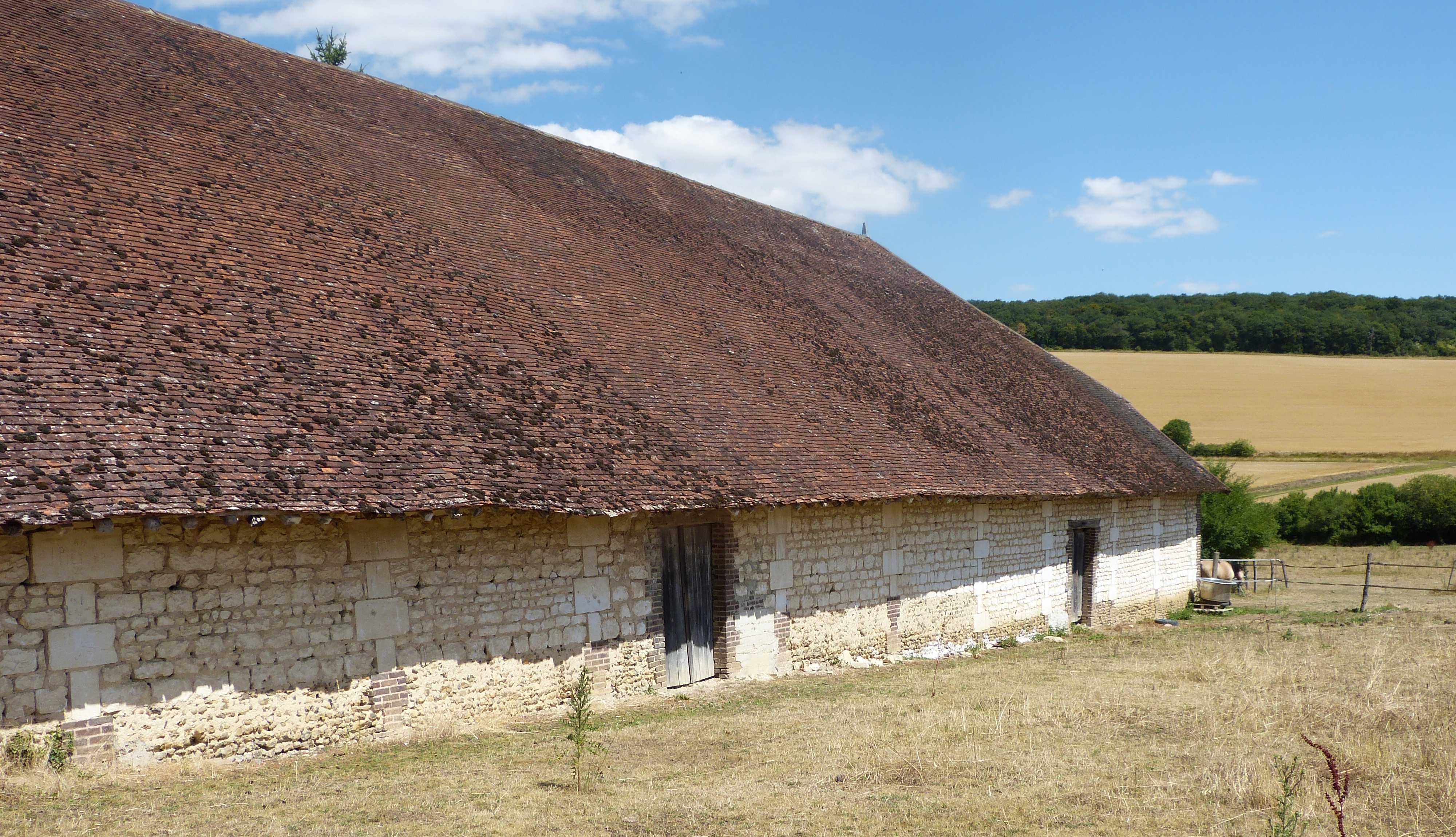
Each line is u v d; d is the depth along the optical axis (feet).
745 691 37.88
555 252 45.44
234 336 29.09
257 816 21.31
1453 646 46.93
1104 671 42.86
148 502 22.72
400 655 29.37
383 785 24.09
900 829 21.57
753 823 21.88
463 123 52.65
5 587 22.71
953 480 47.44
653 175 62.18
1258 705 32.58
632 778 25.21
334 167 40.96
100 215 30.48
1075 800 23.48
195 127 37.78
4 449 22.12
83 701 23.67
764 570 41.34
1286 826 20.29
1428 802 22.82
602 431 34.99
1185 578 77.41
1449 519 126.21
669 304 47.55
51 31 37.86
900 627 48.26
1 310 25.26
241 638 26.27
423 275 37.55
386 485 27.07
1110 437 68.95
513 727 30.78
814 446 42.80
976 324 75.15
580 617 34.30
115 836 19.66
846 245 74.74
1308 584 95.66
